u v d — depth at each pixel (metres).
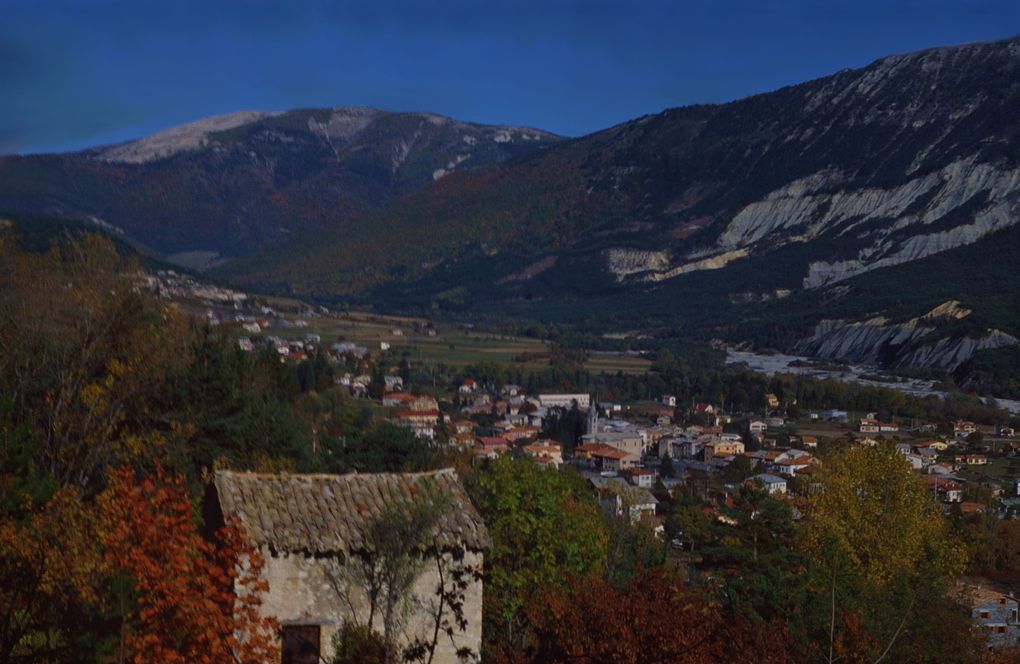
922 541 37.62
